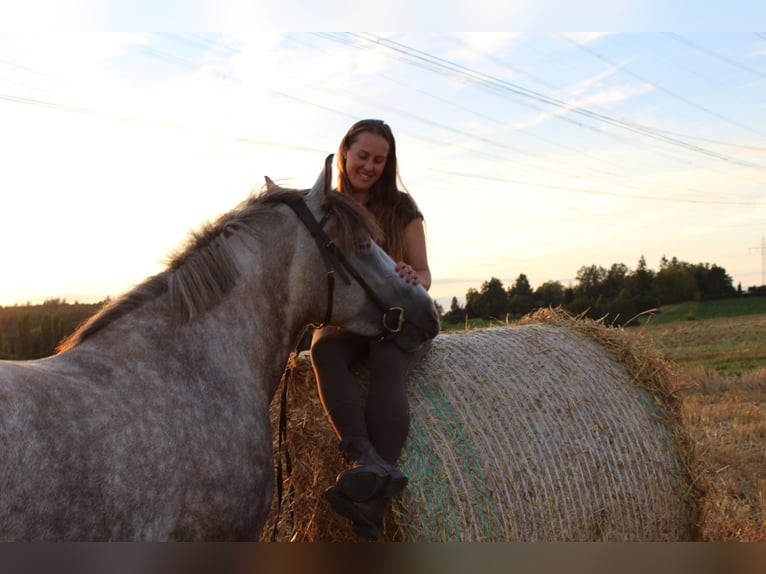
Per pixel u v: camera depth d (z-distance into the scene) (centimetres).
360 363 330
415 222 348
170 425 216
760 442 710
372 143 331
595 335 423
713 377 1301
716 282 5547
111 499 189
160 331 238
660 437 385
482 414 326
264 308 267
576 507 331
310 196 280
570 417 352
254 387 259
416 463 298
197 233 262
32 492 171
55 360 212
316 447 332
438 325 300
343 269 276
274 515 359
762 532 404
